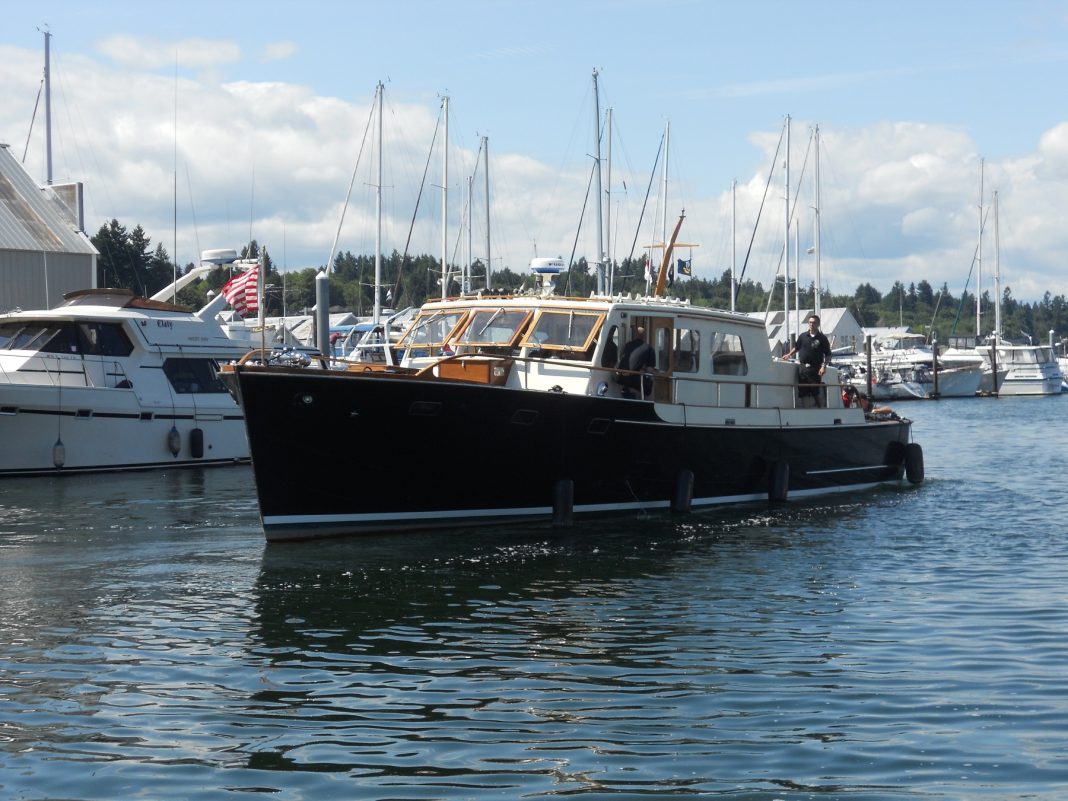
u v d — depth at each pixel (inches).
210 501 804.6
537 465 644.7
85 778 285.3
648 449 686.5
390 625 435.5
